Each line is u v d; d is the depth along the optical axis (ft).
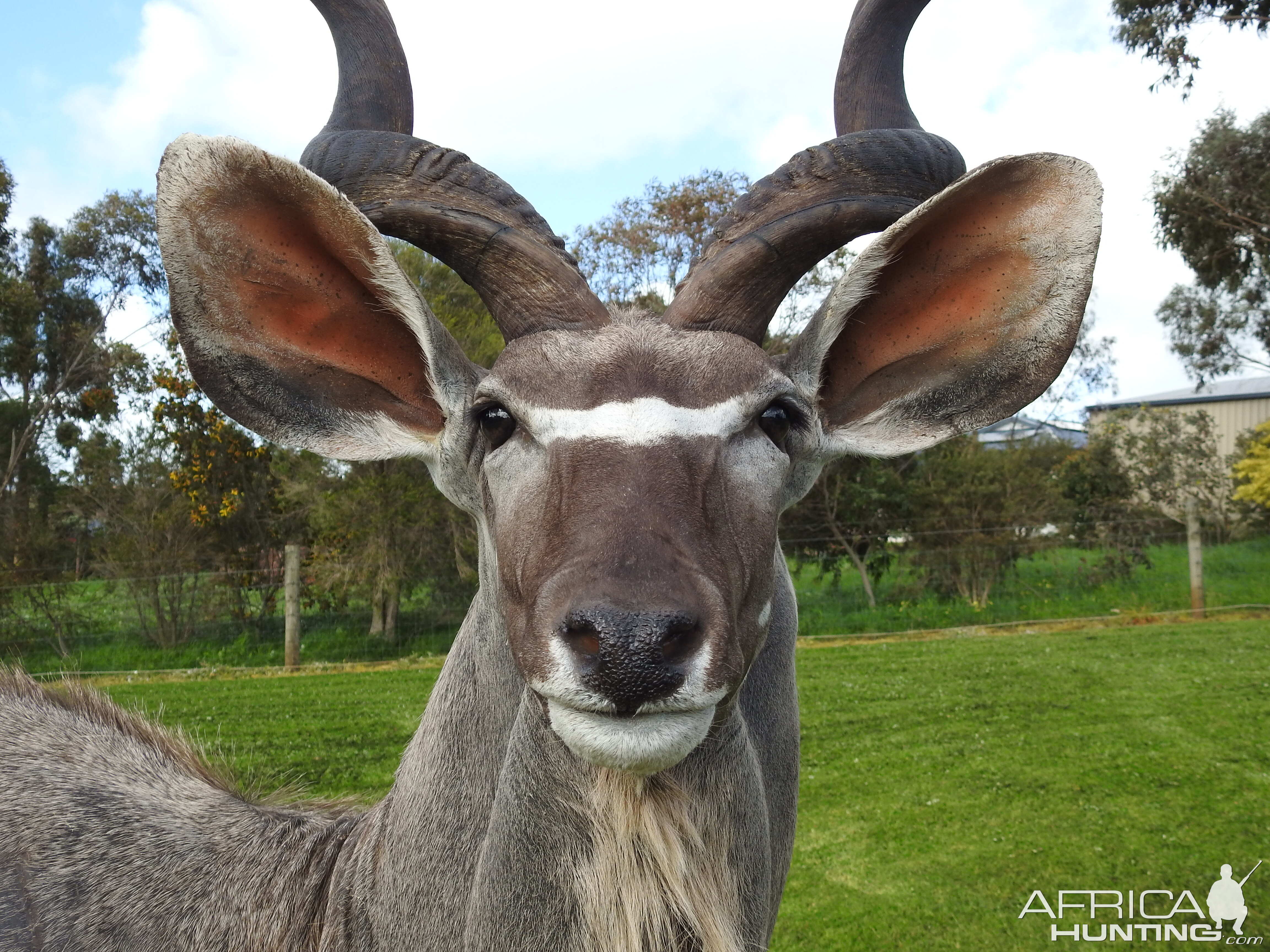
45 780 8.84
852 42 8.49
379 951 7.22
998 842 18.15
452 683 7.60
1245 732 24.64
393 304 7.10
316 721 28.30
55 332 80.89
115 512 62.28
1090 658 35.29
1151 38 61.62
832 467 56.34
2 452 75.77
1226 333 83.61
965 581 51.03
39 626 46.09
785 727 8.46
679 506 5.70
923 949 14.32
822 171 7.52
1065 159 6.82
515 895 6.34
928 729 26.11
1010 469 58.03
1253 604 45.80
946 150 7.97
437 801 7.23
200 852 8.29
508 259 7.00
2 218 78.18
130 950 7.74
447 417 7.27
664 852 6.09
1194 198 71.15
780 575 8.54
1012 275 7.41
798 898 16.12
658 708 5.06
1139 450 74.49
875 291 7.64
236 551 63.26
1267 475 67.00
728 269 6.96
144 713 10.75
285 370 7.53
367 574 48.70
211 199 6.66
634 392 6.12
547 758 6.23
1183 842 17.89
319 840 8.23
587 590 5.14
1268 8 59.26
